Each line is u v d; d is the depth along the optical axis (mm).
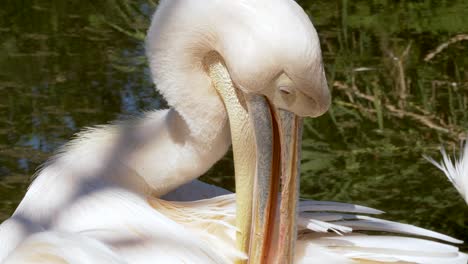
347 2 13641
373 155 10023
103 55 11938
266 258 6258
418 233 6523
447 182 9570
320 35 12633
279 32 5633
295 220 6098
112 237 6004
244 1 5797
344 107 10945
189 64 6238
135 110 10438
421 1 13570
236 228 6262
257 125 5996
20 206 6531
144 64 11664
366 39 12516
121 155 6551
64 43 12289
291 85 5723
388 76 11602
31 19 13086
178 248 5973
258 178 6109
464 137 10281
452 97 11117
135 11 13273
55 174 6520
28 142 9836
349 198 9219
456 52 12141
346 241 6316
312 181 9523
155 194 6641
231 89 6188
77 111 10461
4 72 11398
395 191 9383
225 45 5887
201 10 6023
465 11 13242
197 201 6621
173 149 6512
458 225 8852
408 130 10477
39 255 5848
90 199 6301
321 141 10258
